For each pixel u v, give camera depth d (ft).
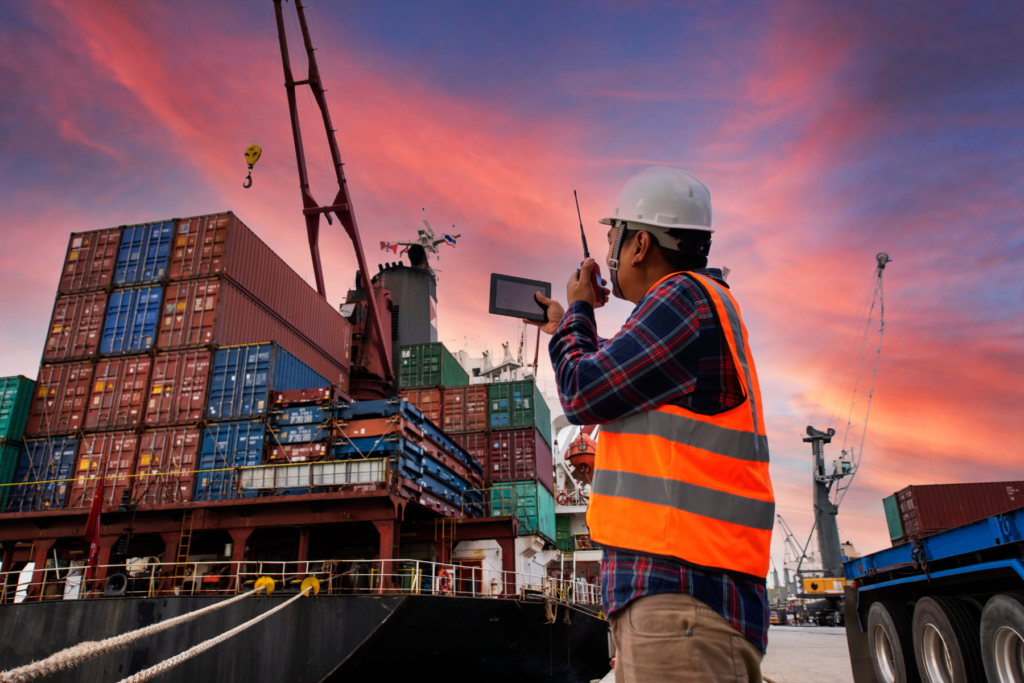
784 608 232.73
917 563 26.94
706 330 5.30
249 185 93.71
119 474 69.36
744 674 4.59
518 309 8.06
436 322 178.50
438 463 68.74
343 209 120.67
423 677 47.09
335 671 38.88
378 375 125.90
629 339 5.36
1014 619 19.97
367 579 53.57
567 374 5.71
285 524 54.03
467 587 70.03
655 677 4.58
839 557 206.08
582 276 6.73
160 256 83.56
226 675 40.04
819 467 215.72
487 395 109.60
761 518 5.04
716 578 4.73
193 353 75.66
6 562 62.13
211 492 65.51
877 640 31.07
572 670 65.21
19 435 73.92
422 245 184.14
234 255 84.43
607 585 5.15
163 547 65.41
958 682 23.16
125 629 42.65
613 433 5.57
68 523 59.52
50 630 43.73
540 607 52.16
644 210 6.48
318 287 124.26
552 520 109.60
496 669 51.47
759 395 5.57
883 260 274.36
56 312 82.33
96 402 74.64
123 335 79.05
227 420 69.15
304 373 81.56
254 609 41.11
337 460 56.03
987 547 22.15
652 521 4.97
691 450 5.07
